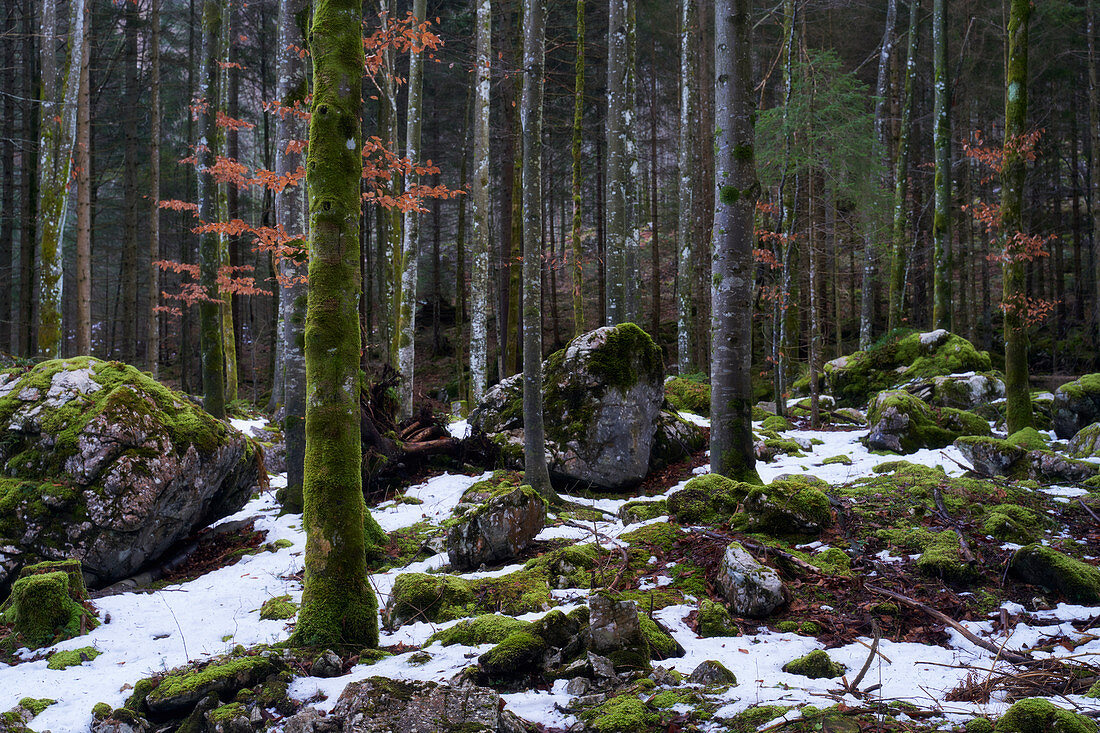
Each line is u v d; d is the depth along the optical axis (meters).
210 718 3.74
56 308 12.30
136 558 6.89
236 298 29.61
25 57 20.39
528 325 8.27
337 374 4.79
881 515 6.41
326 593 4.64
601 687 3.91
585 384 9.21
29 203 20.42
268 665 4.14
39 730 3.79
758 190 7.86
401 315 14.57
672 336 27.92
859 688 3.70
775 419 12.84
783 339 13.74
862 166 14.47
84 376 7.28
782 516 6.16
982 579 5.12
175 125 30.75
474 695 3.59
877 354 15.57
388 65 13.88
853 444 11.05
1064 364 21.33
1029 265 24.78
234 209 23.56
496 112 27.52
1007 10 21.39
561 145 29.30
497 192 30.48
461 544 6.39
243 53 26.59
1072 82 22.94
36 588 5.30
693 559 5.83
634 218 14.10
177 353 34.94
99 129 25.88
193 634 5.30
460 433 12.42
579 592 5.42
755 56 23.47
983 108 24.73
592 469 8.84
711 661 3.96
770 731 3.21
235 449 7.92
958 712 3.31
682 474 9.38
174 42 26.72
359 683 3.72
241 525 8.35
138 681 4.24
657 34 26.12
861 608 4.81
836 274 20.47
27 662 4.89
